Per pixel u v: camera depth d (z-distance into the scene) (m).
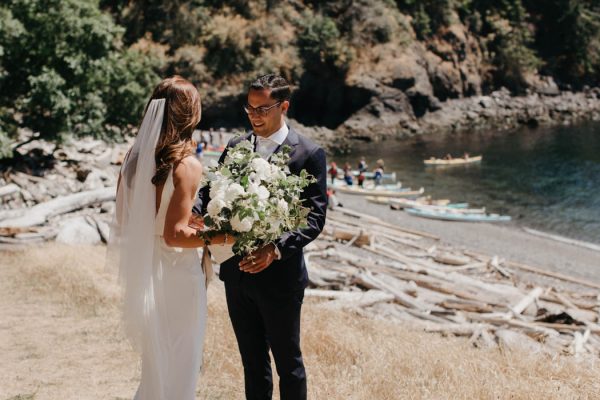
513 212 27.19
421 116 51.56
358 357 5.23
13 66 21.70
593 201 29.33
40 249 11.66
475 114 53.44
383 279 10.44
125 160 3.31
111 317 6.58
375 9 50.16
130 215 3.19
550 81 58.47
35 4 21.17
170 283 3.24
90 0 22.88
